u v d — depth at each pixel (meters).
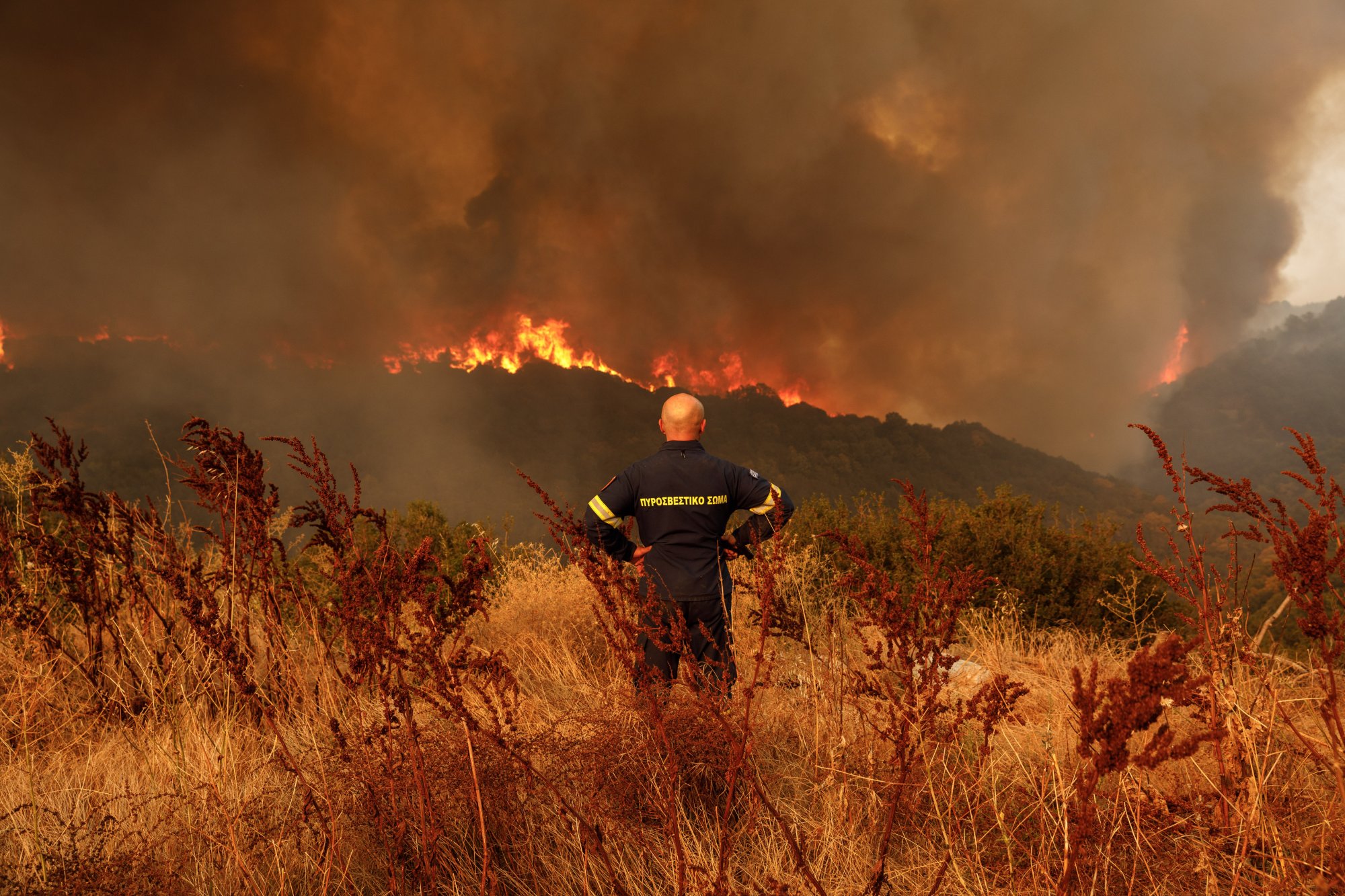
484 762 2.19
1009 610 5.06
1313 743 2.16
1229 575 2.13
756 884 1.97
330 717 2.53
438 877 2.07
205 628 2.09
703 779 2.48
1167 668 1.32
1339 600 1.65
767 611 1.98
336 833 2.12
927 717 2.02
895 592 2.07
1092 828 1.98
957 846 2.12
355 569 2.14
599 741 2.30
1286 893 1.76
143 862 1.93
